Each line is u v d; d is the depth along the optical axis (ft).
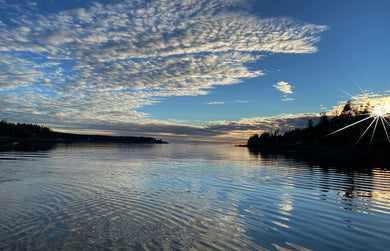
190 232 29.66
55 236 27.25
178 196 49.06
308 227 32.40
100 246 25.05
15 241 25.64
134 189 54.80
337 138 359.46
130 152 256.73
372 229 31.96
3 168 85.46
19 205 39.34
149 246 25.38
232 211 39.29
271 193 54.08
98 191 51.55
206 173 87.92
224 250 24.84
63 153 188.85
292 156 230.68
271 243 26.91
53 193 48.55
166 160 149.28
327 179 76.69
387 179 77.92
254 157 206.18
